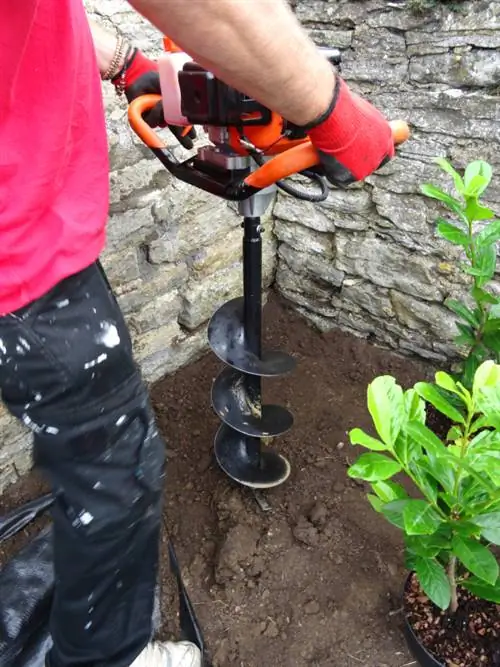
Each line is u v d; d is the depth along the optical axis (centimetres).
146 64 131
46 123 88
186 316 229
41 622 144
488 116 177
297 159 100
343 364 239
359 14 192
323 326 257
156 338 223
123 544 108
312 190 228
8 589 149
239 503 183
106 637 117
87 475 100
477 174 152
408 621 144
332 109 87
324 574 165
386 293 229
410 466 123
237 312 166
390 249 218
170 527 183
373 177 210
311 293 255
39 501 165
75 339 98
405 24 183
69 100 90
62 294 99
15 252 90
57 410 97
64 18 84
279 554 171
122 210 188
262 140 107
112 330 104
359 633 152
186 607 152
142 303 211
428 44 181
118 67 129
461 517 120
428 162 195
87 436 98
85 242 101
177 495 192
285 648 151
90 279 105
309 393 226
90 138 103
